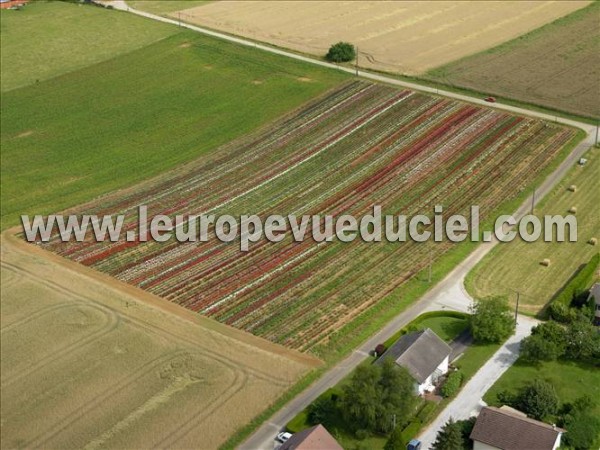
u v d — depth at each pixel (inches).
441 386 3464.6
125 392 3422.7
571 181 5177.2
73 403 3363.7
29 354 3663.9
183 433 3196.4
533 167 5334.6
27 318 3937.0
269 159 5625.0
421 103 6289.4
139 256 4515.3
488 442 3048.7
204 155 5743.1
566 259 4382.4
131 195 5206.7
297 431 3171.8
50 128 6205.7
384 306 4013.3
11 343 3742.6
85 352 3678.6
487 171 5315.0
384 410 3129.9
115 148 5880.9
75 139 6028.5
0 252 4576.8
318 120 6161.4
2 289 4188.0
